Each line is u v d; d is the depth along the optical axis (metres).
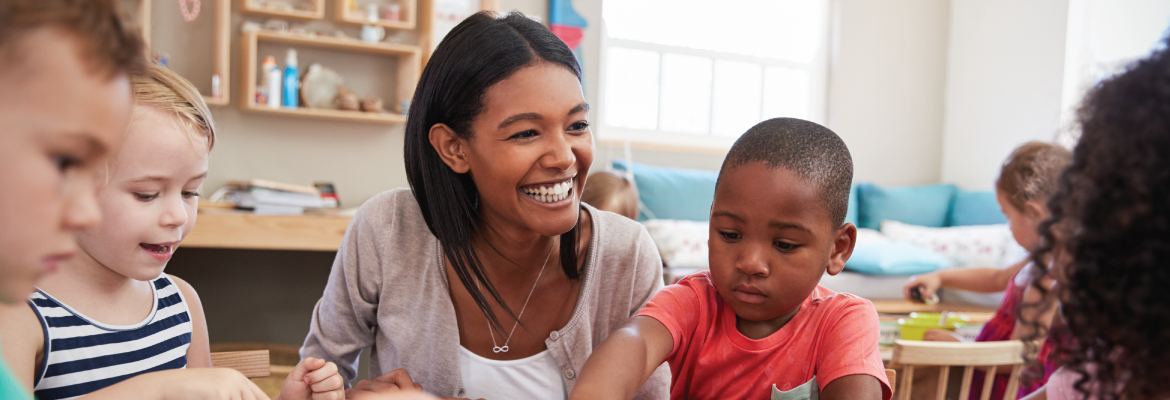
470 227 0.99
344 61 3.28
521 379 1.06
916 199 4.27
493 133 0.85
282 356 2.08
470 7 3.42
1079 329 0.55
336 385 0.79
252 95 2.98
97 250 0.73
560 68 0.86
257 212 2.68
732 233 0.78
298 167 3.24
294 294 3.29
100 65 0.31
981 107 4.39
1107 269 0.52
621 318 1.11
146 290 0.85
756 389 0.85
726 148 4.21
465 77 0.86
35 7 0.29
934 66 4.64
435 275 1.03
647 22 4.14
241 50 3.07
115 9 0.32
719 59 4.30
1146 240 0.49
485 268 1.03
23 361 0.69
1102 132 0.52
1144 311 0.50
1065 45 3.85
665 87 4.20
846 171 0.78
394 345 1.07
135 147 0.70
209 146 0.80
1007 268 2.43
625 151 3.95
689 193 3.80
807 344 0.84
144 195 0.73
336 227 2.69
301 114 3.09
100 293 0.78
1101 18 3.71
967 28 4.52
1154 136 0.49
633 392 0.77
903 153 4.59
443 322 1.02
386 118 3.19
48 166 0.30
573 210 0.90
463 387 1.03
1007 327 1.72
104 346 0.78
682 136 4.21
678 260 3.37
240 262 3.21
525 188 0.88
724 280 0.80
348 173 3.32
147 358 0.82
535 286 1.05
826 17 4.44
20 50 0.29
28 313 0.71
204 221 2.52
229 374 0.67
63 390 0.74
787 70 4.45
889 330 2.05
